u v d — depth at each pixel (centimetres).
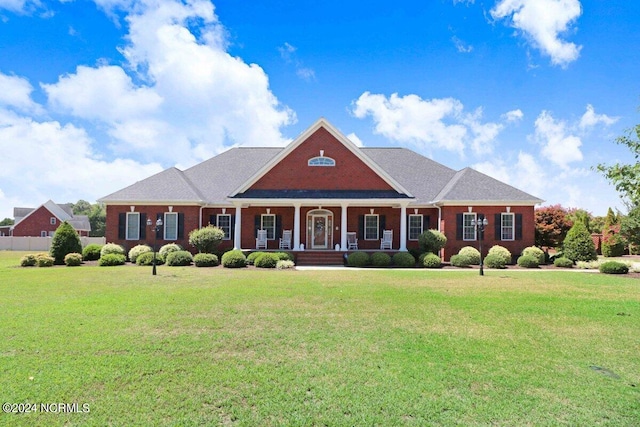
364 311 893
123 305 940
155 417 394
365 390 463
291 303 980
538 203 2344
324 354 591
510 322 802
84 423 381
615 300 1055
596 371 534
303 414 404
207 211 2533
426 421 392
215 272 1725
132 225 2450
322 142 2466
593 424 391
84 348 605
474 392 462
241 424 382
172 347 615
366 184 2441
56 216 6003
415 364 552
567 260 2131
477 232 2350
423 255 2133
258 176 2436
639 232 2095
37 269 1856
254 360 561
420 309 920
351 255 2125
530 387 478
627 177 851
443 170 2795
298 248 2312
